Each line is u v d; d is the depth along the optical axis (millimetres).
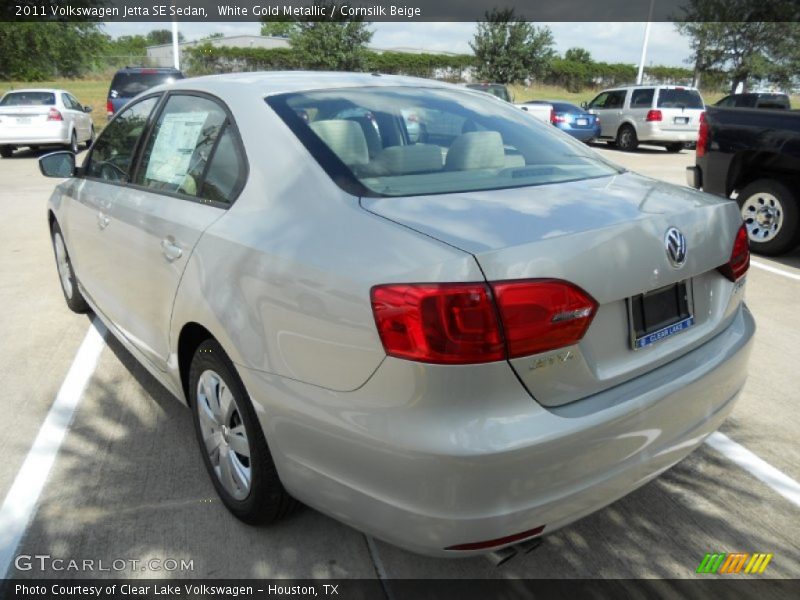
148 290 2975
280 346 2115
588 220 2062
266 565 2430
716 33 28906
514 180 2484
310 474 2111
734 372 2451
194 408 2775
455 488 1790
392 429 1839
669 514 2732
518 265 1814
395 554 2492
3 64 29797
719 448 3213
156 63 37938
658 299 2186
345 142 2426
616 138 19500
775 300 5410
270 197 2359
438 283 1778
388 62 40500
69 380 3832
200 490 2838
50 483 2871
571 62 46031
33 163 14141
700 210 2336
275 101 2635
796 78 29016
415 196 2221
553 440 1834
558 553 2514
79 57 30969
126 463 3027
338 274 1955
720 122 6855
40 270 6039
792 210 6434
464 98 3148
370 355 1870
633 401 2023
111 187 3527
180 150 2967
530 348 1816
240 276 2270
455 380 1775
